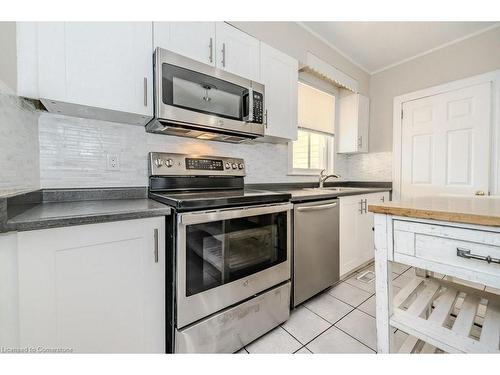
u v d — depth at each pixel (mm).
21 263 783
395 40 2512
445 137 2561
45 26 1027
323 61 2514
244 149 2135
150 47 1306
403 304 1191
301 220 1709
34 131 1166
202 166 1748
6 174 895
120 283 981
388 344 1015
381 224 1014
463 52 2445
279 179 2432
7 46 913
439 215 829
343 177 3314
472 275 783
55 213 897
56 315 846
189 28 1449
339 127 3162
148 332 1062
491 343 838
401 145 2912
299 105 2674
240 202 1303
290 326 1526
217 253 1224
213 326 1192
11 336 778
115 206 1122
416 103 2789
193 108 1396
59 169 1283
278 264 1511
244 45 1732
